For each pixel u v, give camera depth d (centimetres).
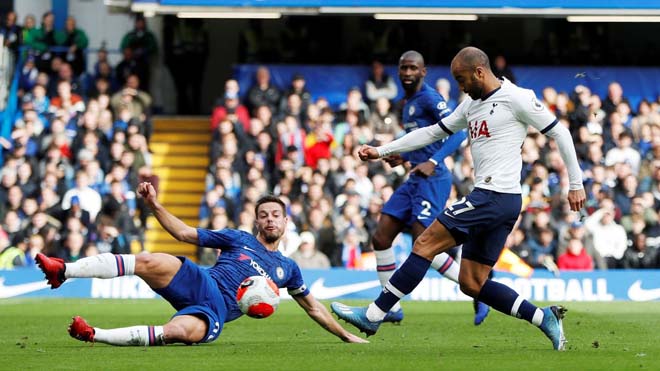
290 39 4719
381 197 3859
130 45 4666
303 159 4116
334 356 1612
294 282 1823
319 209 3741
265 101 4319
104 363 1502
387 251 2262
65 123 4212
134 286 3350
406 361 1543
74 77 4506
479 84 1658
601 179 4025
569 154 1639
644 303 3244
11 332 2152
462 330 2200
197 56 4666
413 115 2216
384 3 4069
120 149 4125
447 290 3341
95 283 3366
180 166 4638
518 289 3438
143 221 4078
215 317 1705
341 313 1784
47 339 1970
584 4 4059
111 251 3781
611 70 4672
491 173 1661
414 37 4650
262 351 1684
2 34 4519
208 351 1670
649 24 4997
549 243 3688
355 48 4744
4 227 3800
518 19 5075
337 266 3700
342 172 4009
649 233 3844
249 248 1777
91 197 3894
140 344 1664
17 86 4509
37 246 3747
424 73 2227
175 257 1702
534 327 2272
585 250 3703
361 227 3738
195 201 4581
